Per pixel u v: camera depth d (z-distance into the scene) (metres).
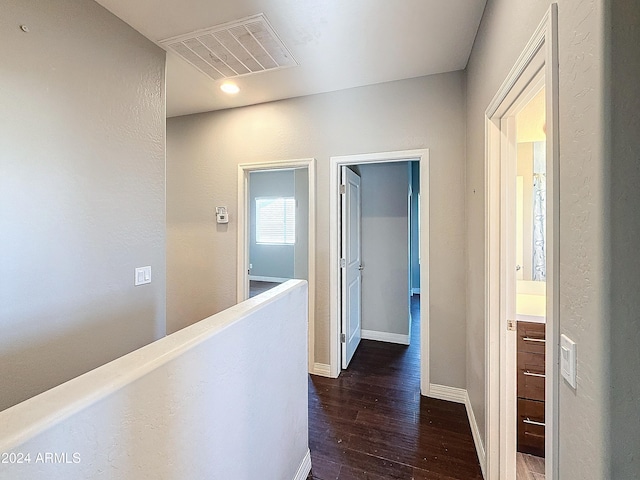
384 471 1.66
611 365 0.59
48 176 1.44
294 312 1.52
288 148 2.81
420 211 2.44
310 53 2.08
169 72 2.34
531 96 1.24
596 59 0.60
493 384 1.56
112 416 0.60
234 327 1.02
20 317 1.34
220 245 3.08
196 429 0.84
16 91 1.32
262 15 1.71
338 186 2.71
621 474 0.58
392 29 1.83
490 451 1.56
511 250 1.55
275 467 1.32
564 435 0.76
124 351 1.82
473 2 1.61
